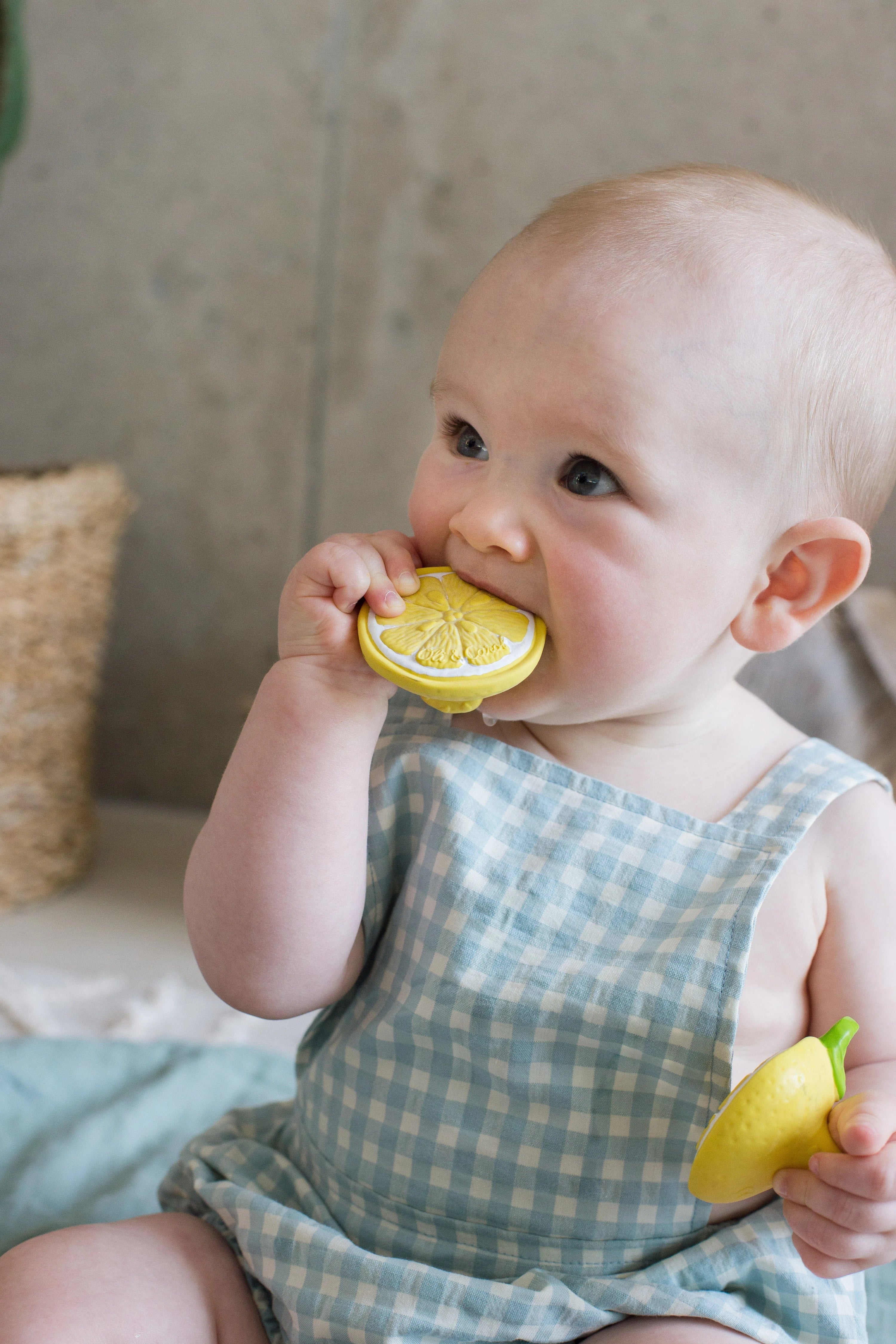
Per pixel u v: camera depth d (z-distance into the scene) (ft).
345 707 2.36
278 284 7.01
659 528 2.28
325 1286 2.41
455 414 2.42
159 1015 4.81
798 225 2.49
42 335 7.30
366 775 2.42
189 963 5.50
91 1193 3.50
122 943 5.69
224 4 6.80
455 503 2.39
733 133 6.38
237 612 7.38
